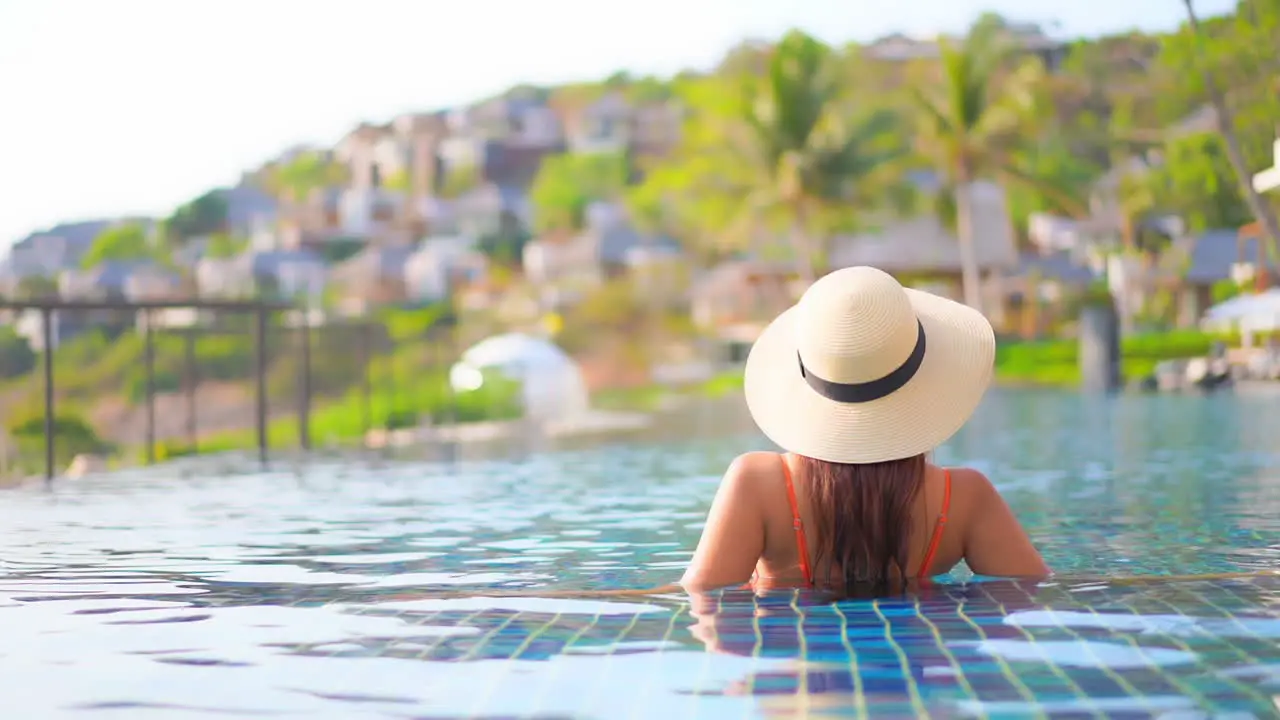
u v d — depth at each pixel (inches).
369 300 4279.0
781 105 2015.3
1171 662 89.8
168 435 888.3
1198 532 196.4
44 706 86.0
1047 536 192.7
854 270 119.3
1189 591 118.3
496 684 88.6
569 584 143.7
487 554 176.9
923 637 98.7
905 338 115.3
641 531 207.0
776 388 123.3
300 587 142.6
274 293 4402.1
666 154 5196.9
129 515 242.7
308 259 4613.7
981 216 2343.8
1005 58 1936.5
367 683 90.2
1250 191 625.6
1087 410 674.2
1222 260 2396.7
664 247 4087.1
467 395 799.7
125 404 1441.9
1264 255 1455.5
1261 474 310.0
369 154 5994.1
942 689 83.4
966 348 119.5
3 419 649.0
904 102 2025.1
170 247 4968.0
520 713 81.1
